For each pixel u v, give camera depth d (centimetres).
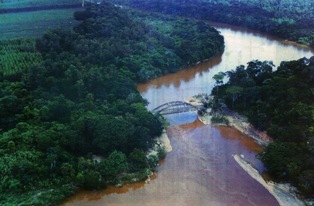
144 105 15088
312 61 15462
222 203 10594
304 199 10631
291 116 13112
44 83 15500
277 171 11425
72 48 18750
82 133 12388
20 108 13812
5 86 15438
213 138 13700
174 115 15100
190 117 15025
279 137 12712
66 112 13538
